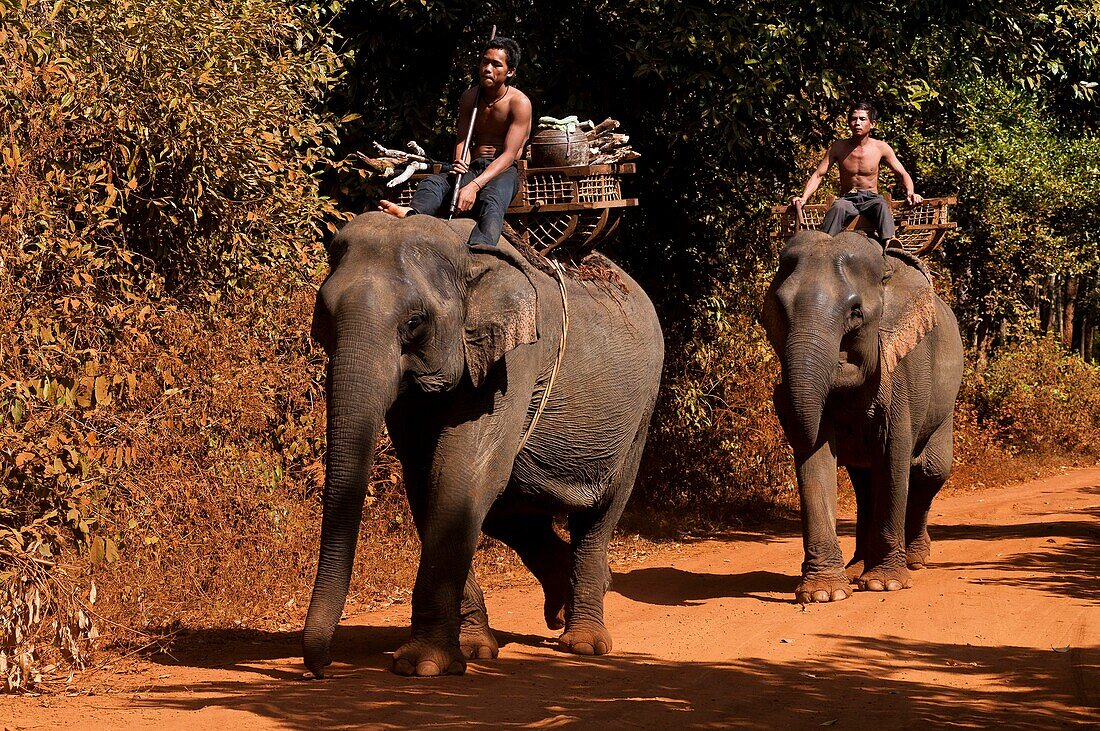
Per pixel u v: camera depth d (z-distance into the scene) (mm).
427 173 7438
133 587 7957
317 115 12203
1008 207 26844
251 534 9312
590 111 14180
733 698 6137
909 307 10086
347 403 5773
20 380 6574
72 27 8977
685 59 13422
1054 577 10539
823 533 9711
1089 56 16953
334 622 5922
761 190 17250
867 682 6586
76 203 8328
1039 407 26719
